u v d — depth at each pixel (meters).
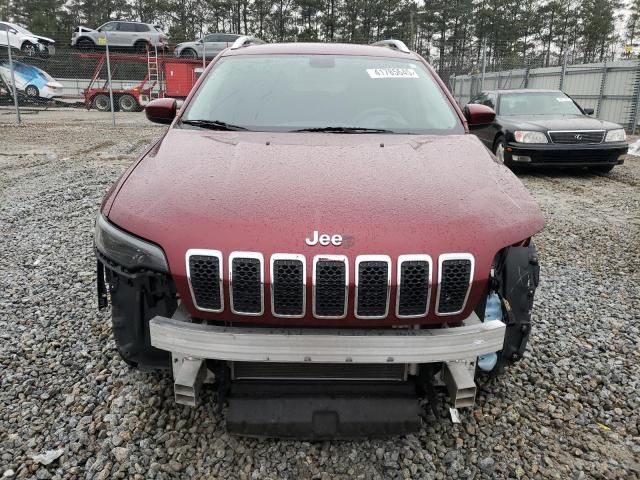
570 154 9.45
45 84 24.77
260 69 3.57
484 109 3.64
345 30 57.47
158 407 2.69
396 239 2.03
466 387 2.10
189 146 2.77
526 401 2.83
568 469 2.34
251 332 2.01
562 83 18.42
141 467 2.30
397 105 3.34
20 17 63.09
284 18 60.22
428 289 2.01
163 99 3.69
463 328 2.06
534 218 2.33
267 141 2.85
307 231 2.03
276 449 2.40
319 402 2.21
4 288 4.24
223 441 2.45
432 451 2.42
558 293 4.33
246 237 2.02
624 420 2.71
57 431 2.51
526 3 57.91
